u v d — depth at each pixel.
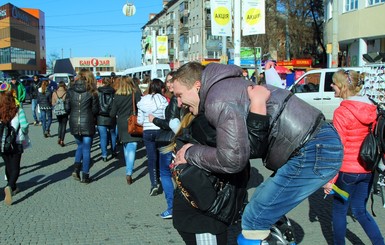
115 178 7.75
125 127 7.20
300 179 2.69
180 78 2.78
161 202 6.16
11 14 89.75
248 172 2.84
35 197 6.45
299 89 14.22
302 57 44.62
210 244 2.71
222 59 20.48
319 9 40.75
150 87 6.42
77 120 7.12
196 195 2.62
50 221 5.32
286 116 2.67
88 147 7.28
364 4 22.16
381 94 6.46
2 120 5.95
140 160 9.56
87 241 4.64
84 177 7.26
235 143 2.41
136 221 5.32
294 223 5.12
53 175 7.98
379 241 3.81
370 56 9.81
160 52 33.91
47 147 11.38
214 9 12.41
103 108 9.06
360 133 3.71
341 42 24.89
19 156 6.18
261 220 2.78
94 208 5.88
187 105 2.85
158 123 5.34
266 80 3.43
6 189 5.99
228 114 2.45
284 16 42.78
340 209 3.82
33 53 105.69
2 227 5.10
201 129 2.67
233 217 2.74
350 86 3.83
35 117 17.36
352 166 3.71
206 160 2.54
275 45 45.97
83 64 80.38
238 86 2.59
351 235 4.69
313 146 2.67
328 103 13.29
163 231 4.95
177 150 2.98
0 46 92.38
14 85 14.41
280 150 2.71
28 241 4.64
